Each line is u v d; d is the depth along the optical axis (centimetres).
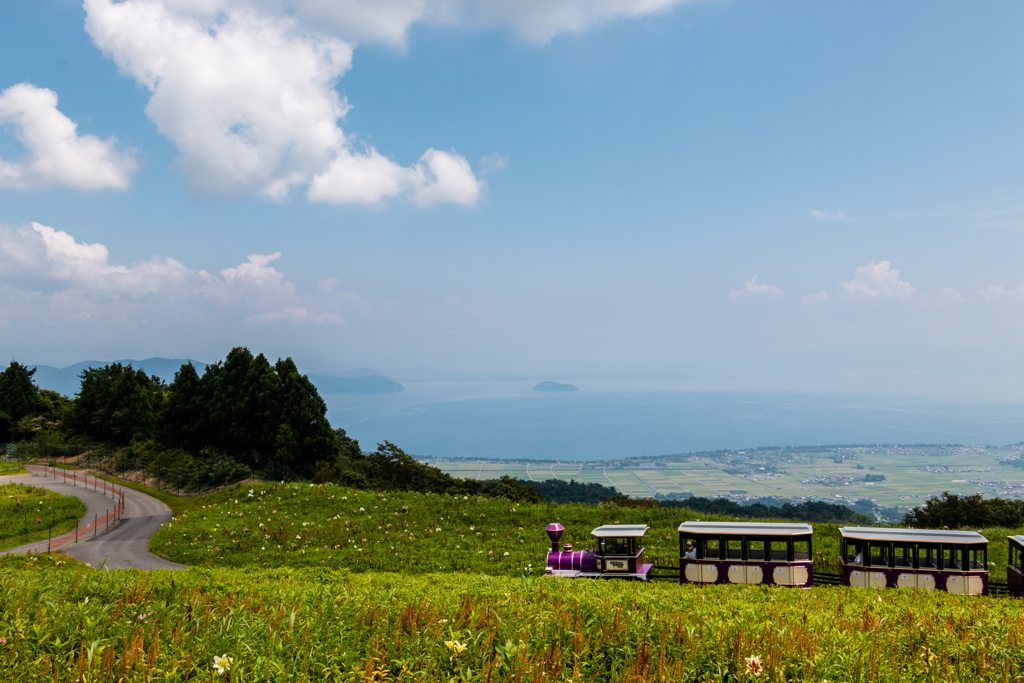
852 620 1038
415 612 895
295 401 6059
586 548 2655
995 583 1708
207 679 686
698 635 875
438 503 3466
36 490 5006
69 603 894
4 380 9238
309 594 1144
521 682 718
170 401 6581
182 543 3030
